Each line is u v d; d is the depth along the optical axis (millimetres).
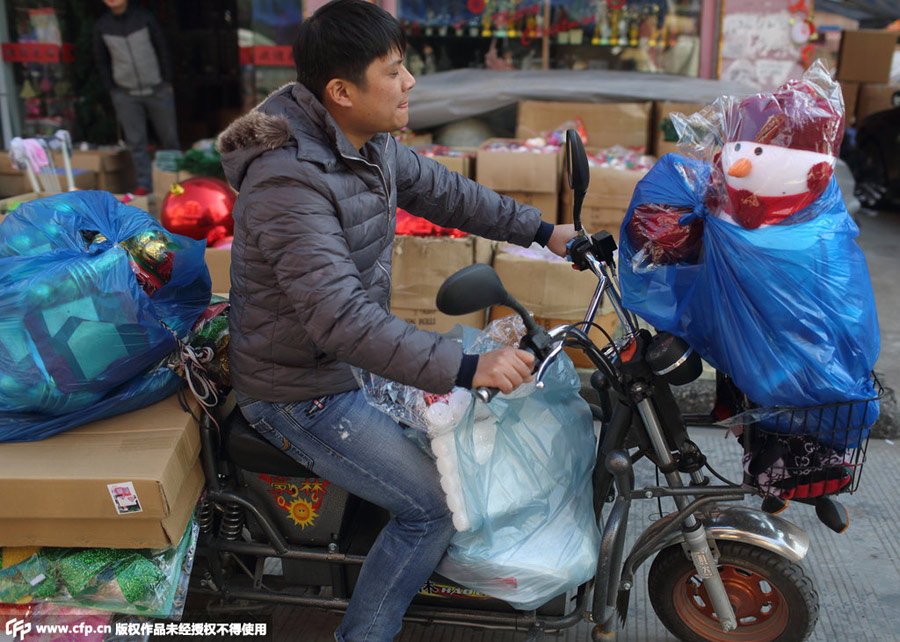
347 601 2014
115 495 1620
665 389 1790
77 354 1680
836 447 1714
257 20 6043
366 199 1673
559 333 1642
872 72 8898
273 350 1728
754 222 1584
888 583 2447
